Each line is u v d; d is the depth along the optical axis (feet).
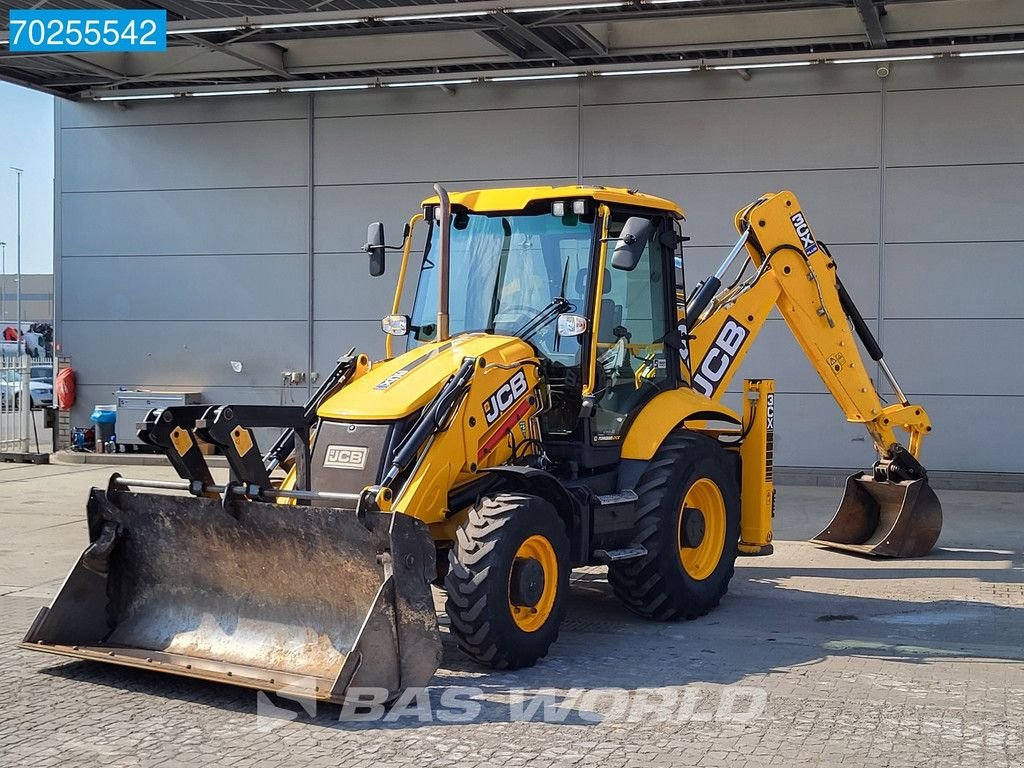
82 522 39.04
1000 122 46.06
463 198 25.77
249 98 54.60
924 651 23.31
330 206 53.78
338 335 53.93
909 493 33.12
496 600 20.67
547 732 18.06
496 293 25.34
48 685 20.44
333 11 41.83
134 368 56.85
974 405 46.62
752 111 48.49
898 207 47.14
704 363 29.76
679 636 24.54
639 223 22.91
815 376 48.08
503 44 46.47
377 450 21.53
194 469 21.68
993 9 43.75
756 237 31.04
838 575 31.07
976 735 18.04
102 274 57.11
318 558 19.99
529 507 21.38
